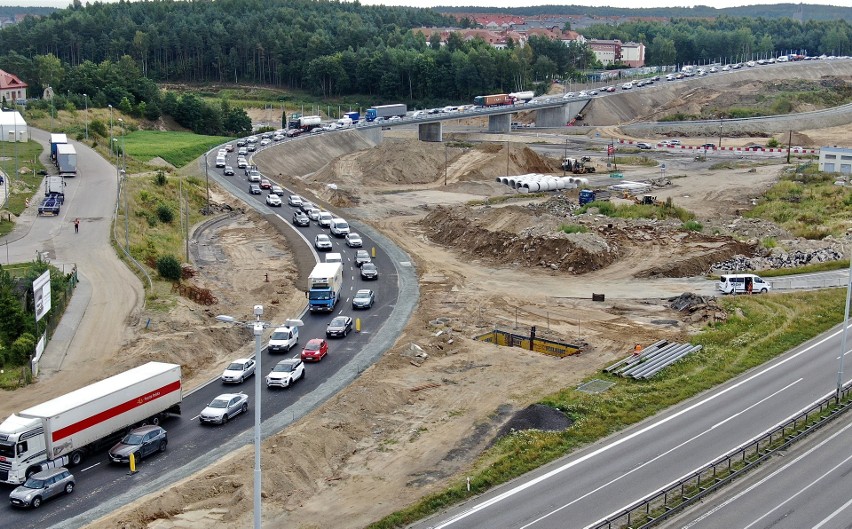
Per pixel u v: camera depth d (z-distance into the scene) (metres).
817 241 119.69
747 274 98.00
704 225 129.12
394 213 145.88
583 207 141.12
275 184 161.38
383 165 188.25
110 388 56.66
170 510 48.16
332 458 56.25
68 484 50.75
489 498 50.75
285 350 77.62
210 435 59.47
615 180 181.00
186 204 121.88
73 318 79.00
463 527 47.09
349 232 126.00
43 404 53.81
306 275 105.19
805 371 72.94
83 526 46.53
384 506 49.47
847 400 65.88
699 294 95.06
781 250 112.88
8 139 163.50
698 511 49.00
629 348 79.19
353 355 77.00
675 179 179.50
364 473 54.19
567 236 111.44
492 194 167.50
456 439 59.25
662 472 53.88
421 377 71.19
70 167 137.00
